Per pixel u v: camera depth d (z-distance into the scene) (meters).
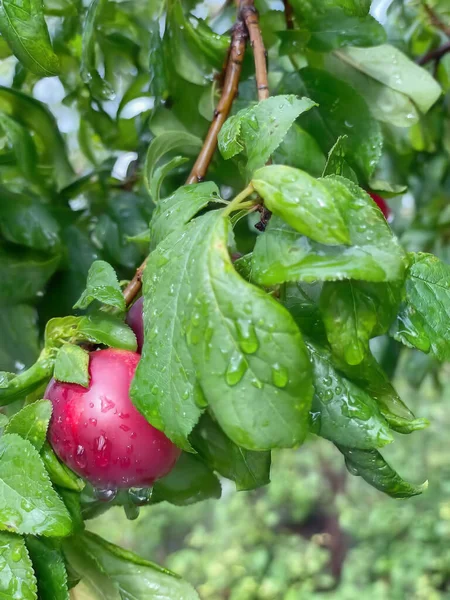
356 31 0.39
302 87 0.40
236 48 0.37
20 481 0.30
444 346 0.30
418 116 0.42
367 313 0.29
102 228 0.44
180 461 0.37
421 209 0.61
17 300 0.42
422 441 1.56
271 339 0.27
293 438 0.27
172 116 0.42
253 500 1.74
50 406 0.31
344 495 1.70
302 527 1.69
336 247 0.28
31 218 0.42
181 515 1.79
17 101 0.42
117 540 1.76
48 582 0.31
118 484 0.32
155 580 0.34
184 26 0.41
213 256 0.28
